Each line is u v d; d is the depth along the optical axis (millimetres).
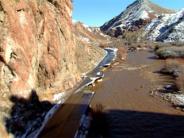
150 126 32375
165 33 159750
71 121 32875
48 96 38375
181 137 29625
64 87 44531
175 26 157625
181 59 76250
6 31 30281
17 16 32469
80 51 69250
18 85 31375
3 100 29047
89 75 59312
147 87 49094
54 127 31188
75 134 29344
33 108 32656
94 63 71688
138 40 166250
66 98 41375
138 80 54719
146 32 175625
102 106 39375
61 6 49625
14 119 28578
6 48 29969
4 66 30062
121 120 34219
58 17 47062
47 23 41125
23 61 32531
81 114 35125
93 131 30406
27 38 33969
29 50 34125
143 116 35438
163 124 32906
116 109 38219
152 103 40375
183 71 58562
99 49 91938
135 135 30141
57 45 42969
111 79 56344
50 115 34312
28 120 30406
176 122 33438
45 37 39781
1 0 29828
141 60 79688
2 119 27219
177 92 44906
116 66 70938
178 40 143375
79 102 40000
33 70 35625
